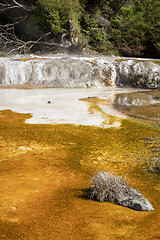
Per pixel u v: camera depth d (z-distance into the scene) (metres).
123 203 4.09
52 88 18.47
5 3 32.06
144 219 3.59
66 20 28.06
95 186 4.42
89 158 6.49
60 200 4.11
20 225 3.31
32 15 28.77
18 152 6.76
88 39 30.83
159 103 14.20
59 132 8.66
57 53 27.47
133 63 21.08
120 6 32.84
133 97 15.84
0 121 9.80
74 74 20.27
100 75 20.19
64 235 3.12
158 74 20.47
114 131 8.99
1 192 4.29
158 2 33.22
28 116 10.66
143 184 4.98
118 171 5.67
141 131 9.05
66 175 5.35
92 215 3.65
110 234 3.16
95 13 31.55
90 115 11.16
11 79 19.75
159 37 30.73
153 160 6.34
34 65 20.36
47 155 6.62
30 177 5.11
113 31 32.25
